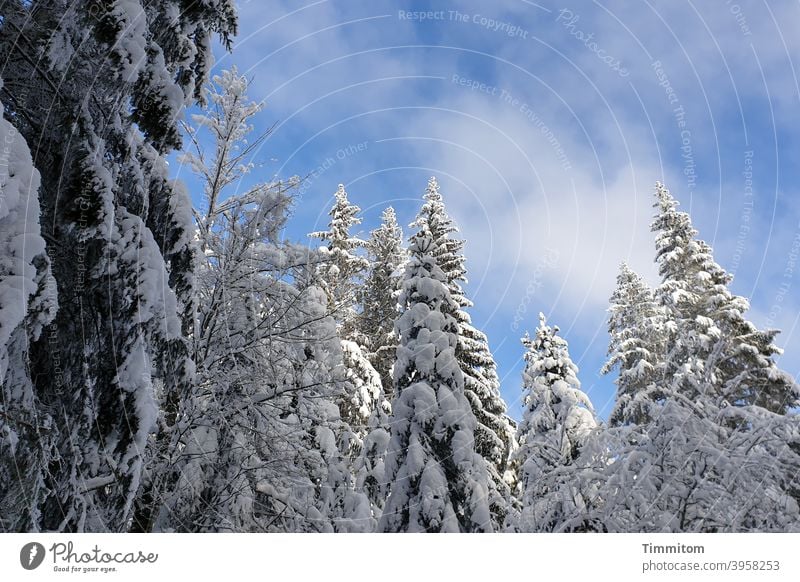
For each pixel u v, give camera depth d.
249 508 8.87
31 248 3.94
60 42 5.41
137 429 5.16
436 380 10.52
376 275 18.73
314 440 10.45
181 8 7.09
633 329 21.53
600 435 8.21
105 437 5.07
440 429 9.79
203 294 9.36
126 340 5.27
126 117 6.02
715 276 19.25
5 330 3.58
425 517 8.86
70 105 5.52
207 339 8.95
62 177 5.18
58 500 4.77
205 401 8.70
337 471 10.23
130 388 5.20
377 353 17.91
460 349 15.26
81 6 5.39
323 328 10.24
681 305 18.55
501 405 16.52
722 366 15.54
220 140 9.80
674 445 7.35
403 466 9.60
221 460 8.52
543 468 8.82
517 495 16.17
